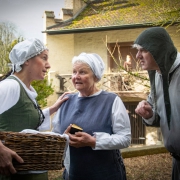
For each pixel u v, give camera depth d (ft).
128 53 45.01
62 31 45.47
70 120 8.65
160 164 19.60
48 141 6.64
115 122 8.28
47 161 6.73
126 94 36.32
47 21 47.29
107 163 8.36
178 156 8.14
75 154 8.47
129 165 19.45
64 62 48.19
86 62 8.42
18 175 7.08
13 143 6.34
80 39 47.70
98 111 8.43
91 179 8.32
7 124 7.02
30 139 6.46
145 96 35.22
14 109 7.06
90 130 8.30
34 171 7.06
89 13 48.73
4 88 6.84
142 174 17.78
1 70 32.19
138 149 21.43
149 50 7.51
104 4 49.44
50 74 45.73
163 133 8.43
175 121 7.73
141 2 22.63
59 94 45.52
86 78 8.46
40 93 27.76
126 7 46.44
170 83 7.73
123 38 45.03
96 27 43.45
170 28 42.63
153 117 8.70
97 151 8.32
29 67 7.49
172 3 21.31
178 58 7.77
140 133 43.29
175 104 7.63
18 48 7.38
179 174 8.32
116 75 36.27
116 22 43.11
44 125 8.91
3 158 6.19
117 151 8.72
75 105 8.84
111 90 36.81
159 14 21.13
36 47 7.41
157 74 8.34
